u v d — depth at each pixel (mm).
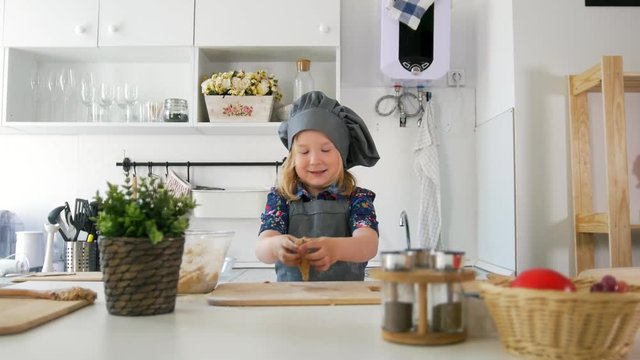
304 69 2148
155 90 2328
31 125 2105
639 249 1984
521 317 486
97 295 896
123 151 2322
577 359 471
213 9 2076
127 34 2076
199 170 2320
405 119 2330
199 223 2307
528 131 1967
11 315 663
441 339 535
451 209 2354
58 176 2312
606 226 1748
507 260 2000
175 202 746
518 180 1959
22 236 2125
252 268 2268
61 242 2279
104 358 492
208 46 2074
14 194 2309
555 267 1950
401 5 2057
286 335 587
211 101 2057
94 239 2113
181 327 635
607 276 533
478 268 2303
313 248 1028
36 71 2301
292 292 889
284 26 2068
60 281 1182
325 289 929
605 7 2006
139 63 2336
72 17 2084
